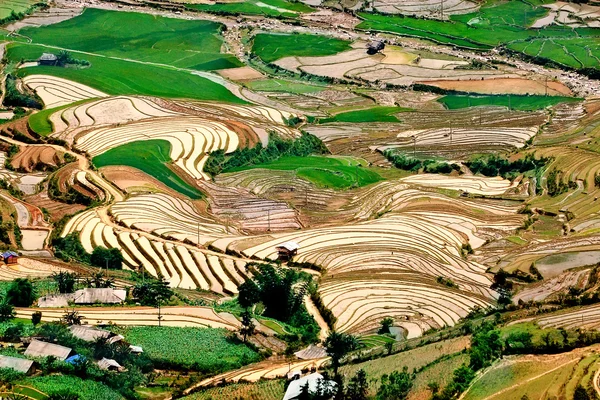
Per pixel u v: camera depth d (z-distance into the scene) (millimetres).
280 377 158500
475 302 195750
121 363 160375
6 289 191750
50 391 144875
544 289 196625
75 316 175750
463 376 146750
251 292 194000
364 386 148375
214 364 164125
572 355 148875
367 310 192375
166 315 184250
